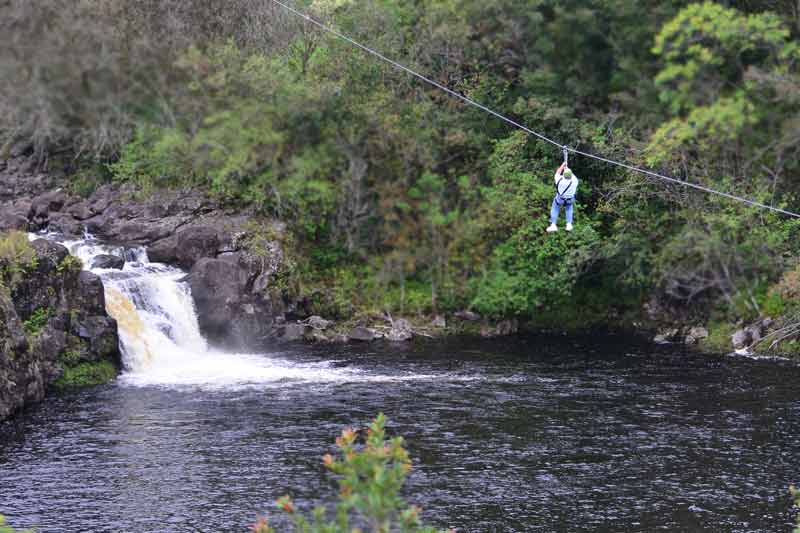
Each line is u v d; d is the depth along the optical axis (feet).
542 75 217.36
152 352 170.71
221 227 202.80
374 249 222.28
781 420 133.28
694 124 201.67
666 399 145.59
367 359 176.65
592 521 96.63
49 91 203.72
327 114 220.43
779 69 196.34
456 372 164.76
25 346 140.56
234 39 225.56
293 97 216.33
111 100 210.79
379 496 40.34
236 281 189.67
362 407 138.92
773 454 118.01
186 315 184.34
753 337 187.42
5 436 123.95
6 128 221.46
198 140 218.18
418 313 211.82
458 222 219.20
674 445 121.80
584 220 210.79
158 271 192.65
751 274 199.41
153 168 222.28
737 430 128.36
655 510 99.60
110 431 126.31
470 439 123.75
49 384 149.79
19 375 137.39
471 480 108.27
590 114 217.36
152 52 211.00
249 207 219.61
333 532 41.47
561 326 216.54
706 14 195.11
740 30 191.52
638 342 197.36
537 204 215.92
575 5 217.97
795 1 209.26
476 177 224.53
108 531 93.35
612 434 126.41
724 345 189.98
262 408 138.10
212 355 180.04
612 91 220.84
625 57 215.51
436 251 219.61
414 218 221.87
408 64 227.81
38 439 122.62
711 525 95.61
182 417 133.28
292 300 200.13
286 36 229.66
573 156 219.82
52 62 200.85
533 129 221.66
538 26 222.28
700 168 206.69
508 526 95.25
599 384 155.63
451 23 225.15
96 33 203.41
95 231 211.61
